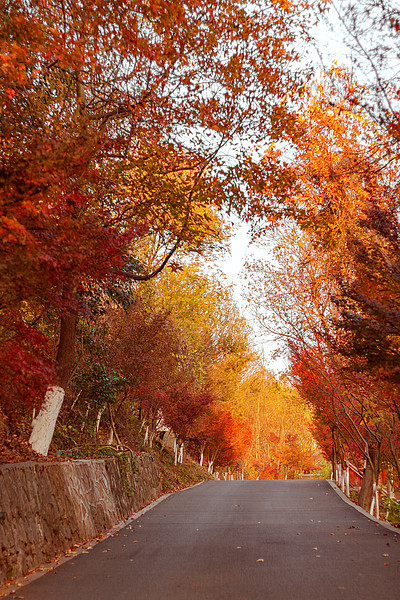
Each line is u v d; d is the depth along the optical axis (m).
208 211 18.61
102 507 13.59
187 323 34.47
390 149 10.60
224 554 9.75
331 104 10.21
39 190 7.55
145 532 12.79
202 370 38.84
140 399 27.12
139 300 24.34
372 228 12.04
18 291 8.01
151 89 13.20
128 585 7.40
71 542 10.59
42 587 7.32
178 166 14.32
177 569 8.48
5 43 8.81
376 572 8.20
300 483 32.31
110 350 21.89
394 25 8.98
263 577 7.87
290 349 22.19
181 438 35.91
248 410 63.00
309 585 7.36
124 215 14.32
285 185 14.07
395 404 16.75
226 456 48.75
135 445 27.16
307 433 72.44
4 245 7.26
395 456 19.45
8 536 8.02
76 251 8.48
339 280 12.77
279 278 21.42
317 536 11.91
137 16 11.73
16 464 9.26
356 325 11.41
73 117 12.63
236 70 12.98
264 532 12.55
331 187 14.41
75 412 20.97
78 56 10.71
